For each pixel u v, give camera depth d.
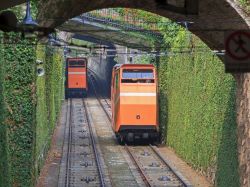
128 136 83.19
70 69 154.75
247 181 40.50
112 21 80.56
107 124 108.56
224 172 48.72
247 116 40.31
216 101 53.81
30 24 28.12
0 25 27.50
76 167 66.56
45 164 67.50
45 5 42.41
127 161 71.56
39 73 52.16
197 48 62.06
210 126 56.59
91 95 166.38
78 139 90.25
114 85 88.19
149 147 84.12
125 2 43.41
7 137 41.75
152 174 63.25
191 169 65.50
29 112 46.75
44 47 59.81
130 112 82.38
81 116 119.75
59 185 55.88
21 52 46.34
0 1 31.52
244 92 40.75
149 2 42.97
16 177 46.56
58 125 106.31
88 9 44.44
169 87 81.69
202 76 60.34
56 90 100.12
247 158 40.47
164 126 85.38
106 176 61.41
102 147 82.81
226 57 31.52
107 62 167.12
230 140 46.47
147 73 82.69
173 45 76.62
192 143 65.69
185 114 70.00
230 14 38.56
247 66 31.48
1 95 36.22
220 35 43.41
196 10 32.34
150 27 81.19
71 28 81.50
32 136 46.94
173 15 43.78
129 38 84.31
